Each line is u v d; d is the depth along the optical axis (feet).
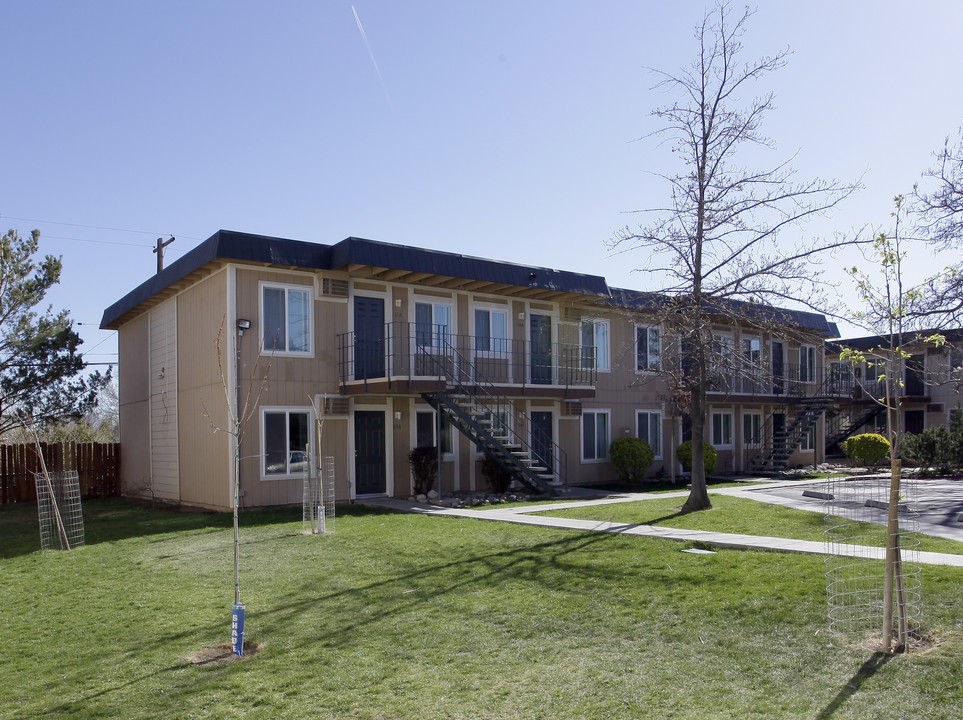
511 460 57.62
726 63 43.57
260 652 21.12
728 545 32.17
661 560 29.81
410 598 25.99
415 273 56.59
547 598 25.21
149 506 60.85
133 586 29.55
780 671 18.08
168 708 17.52
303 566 32.07
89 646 22.26
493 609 24.27
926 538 33.45
